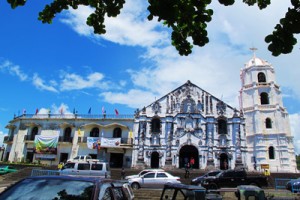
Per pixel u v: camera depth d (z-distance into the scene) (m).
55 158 44.16
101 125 44.06
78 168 26.14
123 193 7.43
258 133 40.78
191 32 5.59
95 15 6.07
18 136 47.28
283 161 39.09
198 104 43.59
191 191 9.88
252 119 42.50
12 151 46.69
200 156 40.84
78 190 5.89
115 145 42.00
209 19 5.31
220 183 23.94
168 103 44.31
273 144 40.28
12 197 5.80
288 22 4.76
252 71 45.09
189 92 44.38
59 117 46.41
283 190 24.14
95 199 5.65
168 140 42.06
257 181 24.20
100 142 42.25
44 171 25.69
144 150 42.12
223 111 42.84
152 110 44.25
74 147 44.16
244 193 11.95
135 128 43.47
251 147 41.22
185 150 42.25
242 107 44.66
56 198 5.71
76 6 6.02
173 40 5.88
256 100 43.06
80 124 45.31
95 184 6.08
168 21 5.00
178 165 40.84
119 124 43.44
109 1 5.64
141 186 24.81
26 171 33.91
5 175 32.75
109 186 6.68
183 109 43.50
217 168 39.91
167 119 43.06
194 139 41.72
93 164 26.47
